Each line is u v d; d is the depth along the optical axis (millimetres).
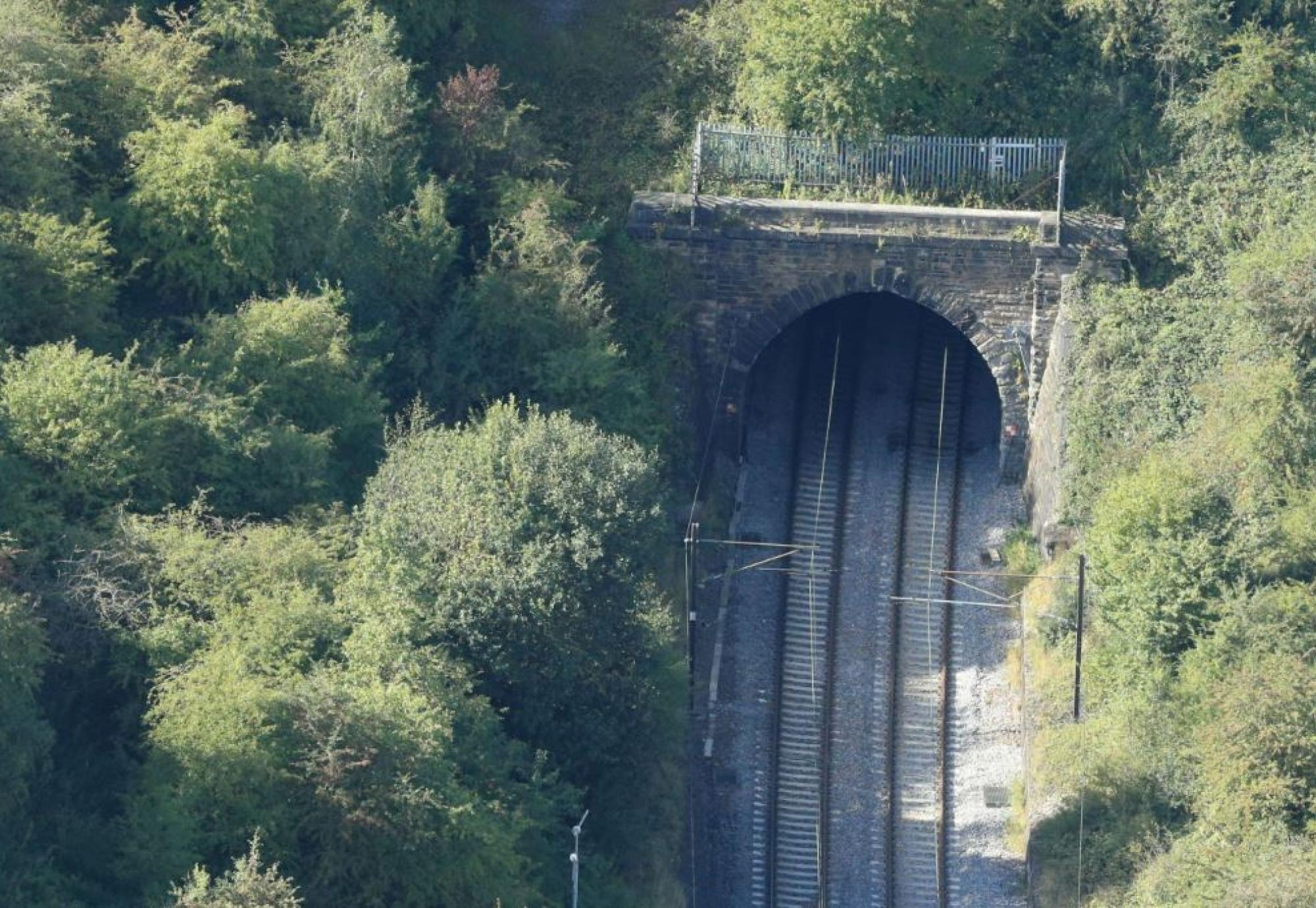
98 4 164375
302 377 146875
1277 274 160625
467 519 138250
